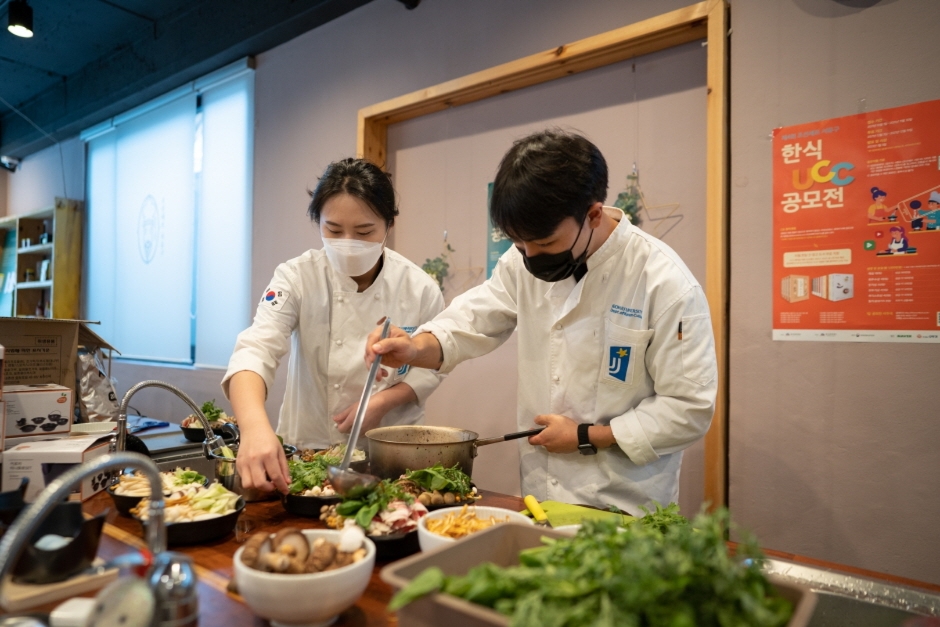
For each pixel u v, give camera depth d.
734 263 2.12
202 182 4.50
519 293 1.73
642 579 0.64
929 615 0.95
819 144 1.97
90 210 5.66
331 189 1.77
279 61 3.85
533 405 1.72
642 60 2.41
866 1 1.89
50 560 0.90
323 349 2.02
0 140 6.44
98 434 1.71
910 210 1.83
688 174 2.29
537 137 1.29
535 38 2.65
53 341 1.87
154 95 4.80
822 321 1.96
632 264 1.53
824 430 1.96
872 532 1.88
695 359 1.43
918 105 1.82
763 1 2.07
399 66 3.17
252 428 1.36
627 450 1.45
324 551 0.89
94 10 4.14
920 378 1.81
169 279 4.79
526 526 0.93
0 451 1.43
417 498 1.26
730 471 2.12
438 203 3.08
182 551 1.12
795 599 0.70
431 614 0.70
